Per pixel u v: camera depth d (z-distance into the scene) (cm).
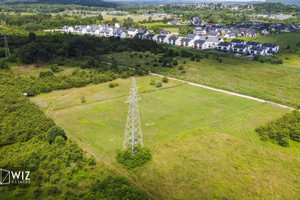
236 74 9431
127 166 4047
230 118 5847
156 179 3825
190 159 4303
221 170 4066
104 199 3297
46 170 3859
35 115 5422
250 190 3669
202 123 5594
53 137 4566
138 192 3438
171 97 7088
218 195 3556
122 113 6031
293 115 5734
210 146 4706
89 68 9756
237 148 4669
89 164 4059
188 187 3691
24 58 9919
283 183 3819
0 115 5275
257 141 4934
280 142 4834
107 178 3650
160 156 4369
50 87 7388
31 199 3353
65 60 10569
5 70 8669
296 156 4503
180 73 9469
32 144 4516
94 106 6412
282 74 9431
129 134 5016
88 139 4841
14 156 4169
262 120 5778
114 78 8631
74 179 3725
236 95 7325
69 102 6631
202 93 7438
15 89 6756
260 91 7612
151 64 10712
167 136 5028
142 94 7269
